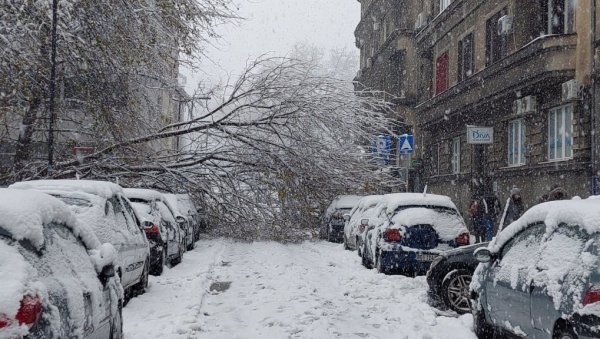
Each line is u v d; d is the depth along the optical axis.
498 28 22.31
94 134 19.28
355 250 19.25
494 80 22.20
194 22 18.94
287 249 20.23
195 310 9.38
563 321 5.25
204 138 21.23
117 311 6.46
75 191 9.09
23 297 3.72
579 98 17.75
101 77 18.03
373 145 22.44
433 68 32.75
